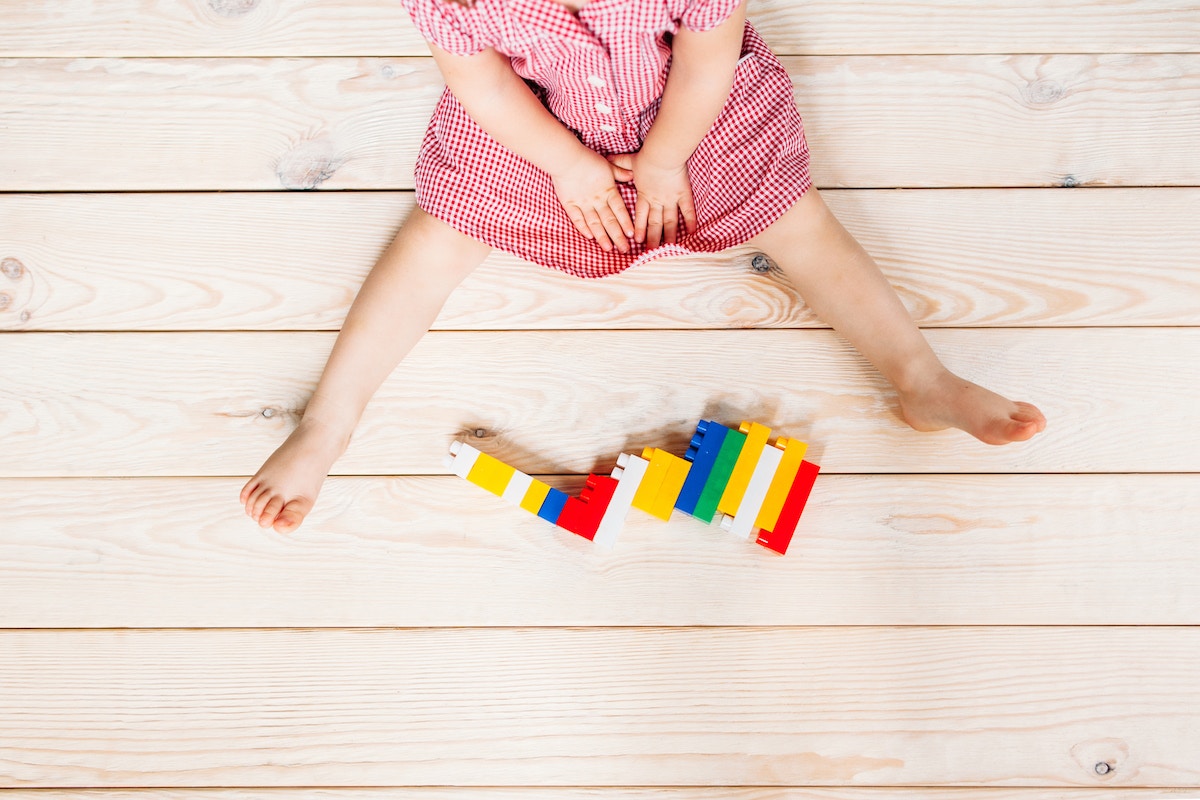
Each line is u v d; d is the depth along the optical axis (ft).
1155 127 3.57
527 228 3.05
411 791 3.28
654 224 3.13
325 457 3.08
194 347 3.48
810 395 3.47
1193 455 3.41
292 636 3.34
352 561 3.38
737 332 3.49
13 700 3.30
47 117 3.57
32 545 3.38
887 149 3.57
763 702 3.31
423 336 3.46
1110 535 3.37
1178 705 3.28
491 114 2.61
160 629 3.34
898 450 3.43
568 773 3.28
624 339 3.49
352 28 3.60
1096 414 3.43
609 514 3.20
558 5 2.20
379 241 3.54
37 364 3.46
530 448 3.45
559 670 3.33
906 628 3.35
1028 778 3.25
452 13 2.23
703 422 3.28
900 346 3.15
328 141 3.58
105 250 3.52
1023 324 3.47
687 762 3.29
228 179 3.55
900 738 3.28
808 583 3.37
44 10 3.59
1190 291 3.48
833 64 3.59
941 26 3.59
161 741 3.29
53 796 3.26
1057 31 3.59
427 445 3.44
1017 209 3.53
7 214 3.53
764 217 2.99
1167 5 3.60
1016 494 3.40
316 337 3.49
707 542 3.39
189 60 3.59
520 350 3.49
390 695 3.32
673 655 3.34
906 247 3.52
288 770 3.28
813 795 3.26
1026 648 3.33
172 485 3.42
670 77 2.49
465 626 3.35
